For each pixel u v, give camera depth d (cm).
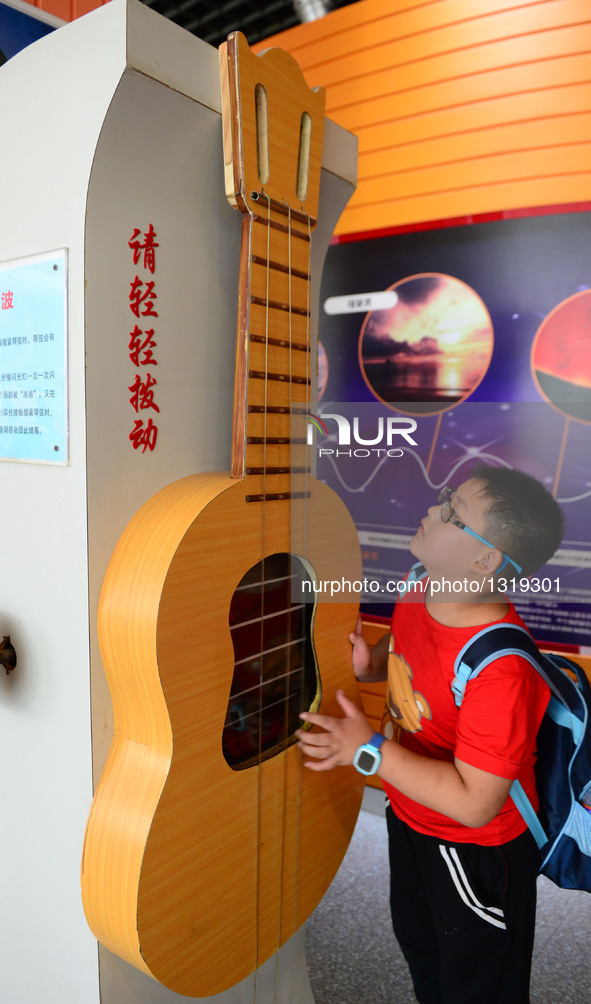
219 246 94
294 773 102
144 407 85
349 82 221
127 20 70
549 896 179
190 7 267
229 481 86
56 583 85
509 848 103
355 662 118
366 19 215
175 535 77
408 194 213
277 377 93
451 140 204
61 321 79
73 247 76
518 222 196
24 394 86
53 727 89
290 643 102
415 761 92
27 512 88
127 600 77
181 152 84
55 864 91
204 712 82
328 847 114
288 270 94
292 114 94
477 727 89
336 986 146
